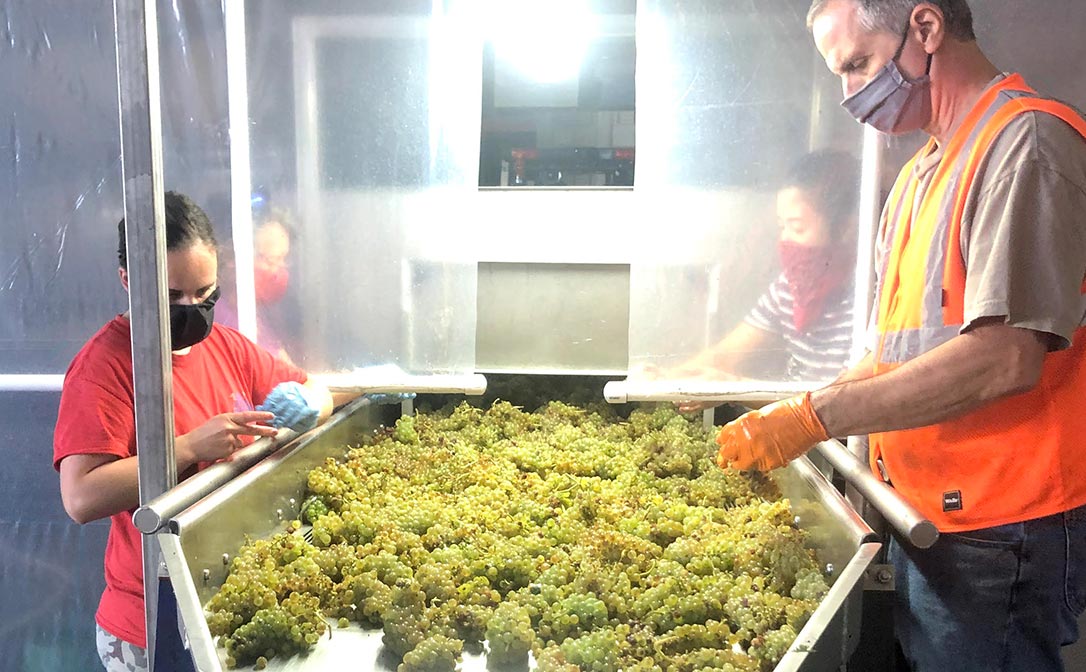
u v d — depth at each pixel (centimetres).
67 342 253
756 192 193
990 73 153
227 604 135
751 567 151
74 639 272
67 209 243
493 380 267
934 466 155
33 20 229
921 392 139
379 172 215
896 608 172
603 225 251
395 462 208
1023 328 132
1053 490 145
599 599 140
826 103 187
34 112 236
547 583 143
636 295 199
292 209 218
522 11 246
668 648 131
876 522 168
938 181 152
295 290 222
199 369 188
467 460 210
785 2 183
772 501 192
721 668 121
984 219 137
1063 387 144
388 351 223
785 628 127
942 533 155
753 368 200
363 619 142
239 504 152
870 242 190
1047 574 147
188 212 170
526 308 258
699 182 193
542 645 131
